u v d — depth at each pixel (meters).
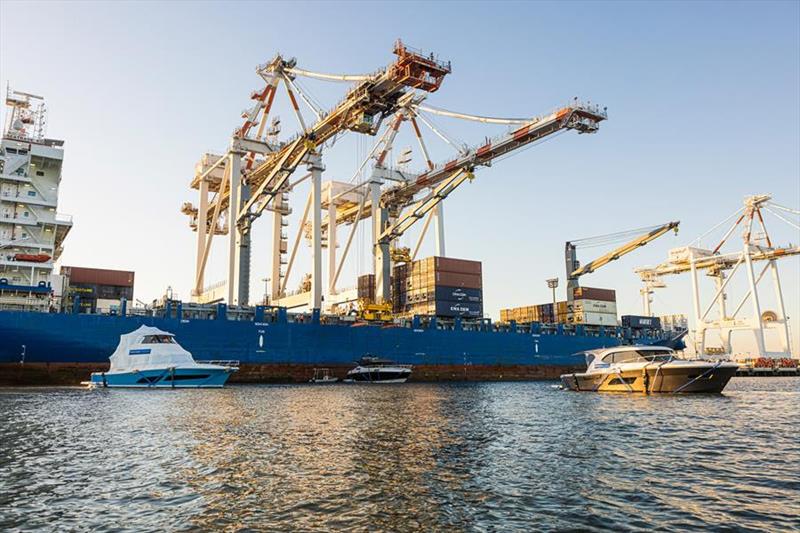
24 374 47.59
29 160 58.03
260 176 71.25
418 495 11.93
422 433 20.67
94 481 13.06
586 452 16.91
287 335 59.41
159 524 10.04
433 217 81.94
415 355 66.94
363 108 50.62
